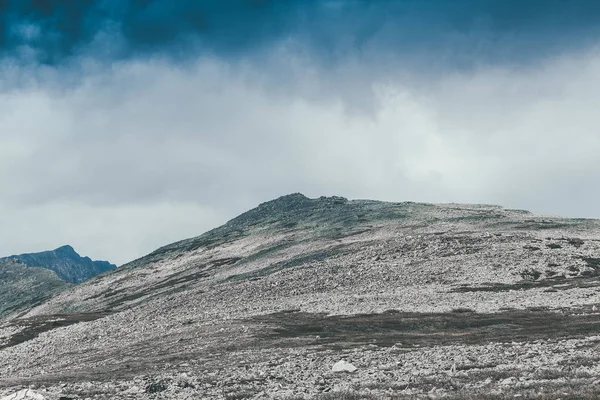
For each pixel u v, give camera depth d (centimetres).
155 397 3044
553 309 6838
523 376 2873
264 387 3222
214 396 2989
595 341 4297
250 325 6706
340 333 6238
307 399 2662
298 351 5041
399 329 6394
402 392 2659
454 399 2277
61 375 4719
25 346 9200
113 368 4972
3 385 4025
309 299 8988
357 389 2919
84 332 9194
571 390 2247
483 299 7894
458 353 4275
